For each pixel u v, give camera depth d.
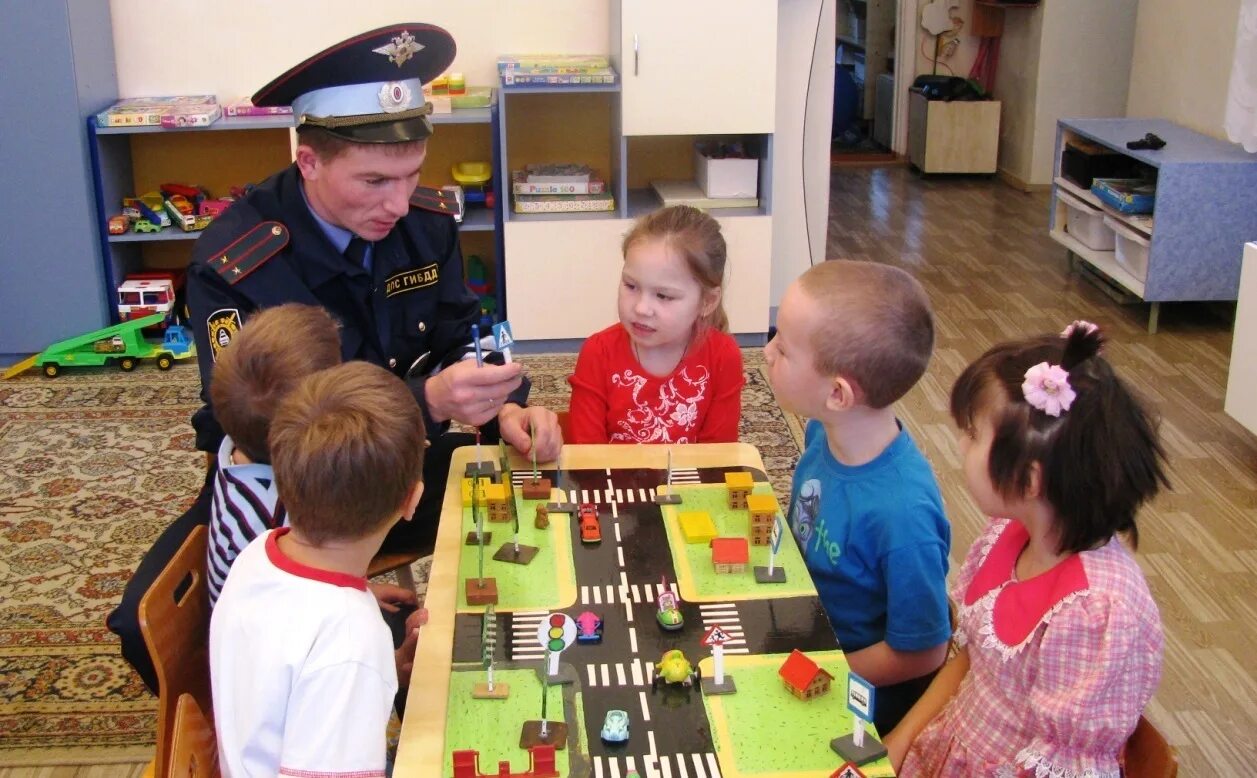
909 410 3.57
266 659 1.24
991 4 6.38
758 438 3.36
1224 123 4.48
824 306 1.51
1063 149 4.87
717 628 1.28
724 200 4.01
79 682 2.34
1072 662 1.27
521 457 1.78
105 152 3.86
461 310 2.26
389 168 1.88
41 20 3.60
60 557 2.75
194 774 1.36
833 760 1.17
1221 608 2.58
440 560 1.50
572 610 1.40
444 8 4.02
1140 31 5.26
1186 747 2.16
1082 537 1.28
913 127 6.95
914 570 1.54
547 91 3.73
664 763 1.16
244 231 2.00
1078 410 1.25
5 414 3.51
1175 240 4.05
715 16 3.67
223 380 1.51
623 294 1.99
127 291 3.93
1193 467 3.20
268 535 1.37
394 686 1.29
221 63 4.03
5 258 3.79
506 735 1.20
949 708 1.47
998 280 4.81
